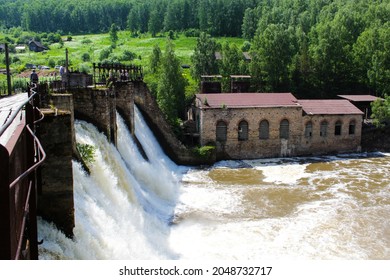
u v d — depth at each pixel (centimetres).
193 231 2967
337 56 7662
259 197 3803
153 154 4444
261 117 5506
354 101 6594
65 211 1936
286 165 5156
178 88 6294
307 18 13338
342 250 2683
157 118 4950
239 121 5450
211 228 3027
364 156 5725
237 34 16412
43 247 1705
